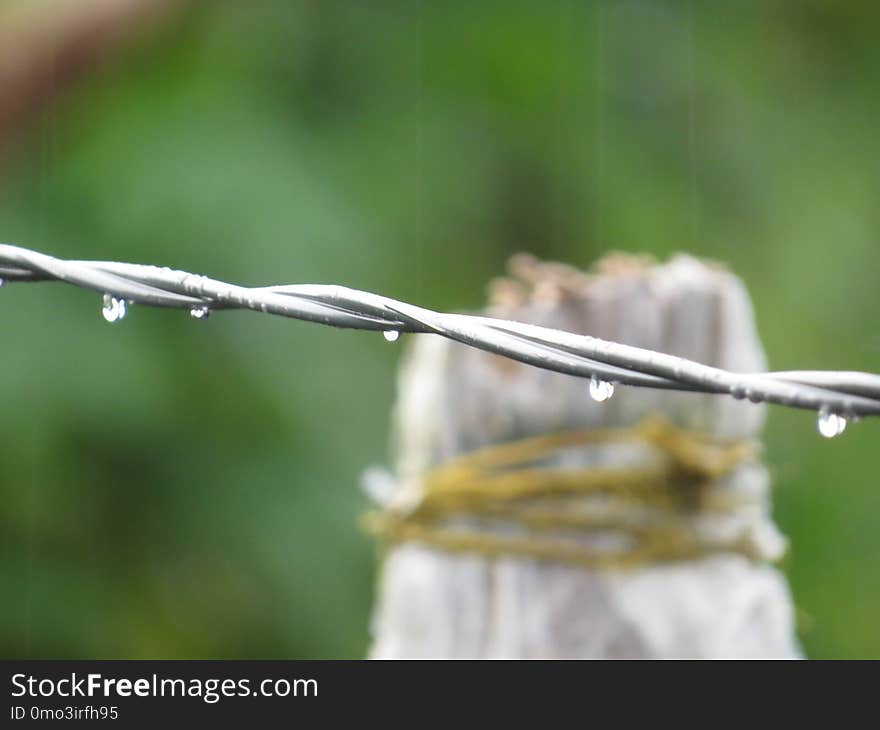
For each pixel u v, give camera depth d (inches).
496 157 458.9
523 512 233.9
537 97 465.7
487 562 236.2
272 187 413.7
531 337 144.3
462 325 146.9
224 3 451.8
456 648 236.5
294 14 456.8
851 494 441.7
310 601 398.9
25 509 391.5
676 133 484.4
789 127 495.8
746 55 501.4
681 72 489.7
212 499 398.9
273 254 404.8
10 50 418.6
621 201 461.1
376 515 254.1
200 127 422.0
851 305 472.4
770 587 239.9
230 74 441.4
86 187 416.8
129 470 396.8
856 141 498.3
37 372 385.7
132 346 394.0
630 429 231.1
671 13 495.8
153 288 162.9
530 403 233.0
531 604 233.5
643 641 230.2
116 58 435.5
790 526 435.8
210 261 403.2
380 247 424.8
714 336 232.7
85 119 431.2
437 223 443.5
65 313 391.9
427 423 240.8
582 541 231.9
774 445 435.5
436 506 237.9
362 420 405.1
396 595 244.7
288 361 403.2
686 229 470.0
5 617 394.9
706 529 232.2
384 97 455.5
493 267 449.4
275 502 399.9
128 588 402.6
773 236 478.6
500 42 464.8
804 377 134.2
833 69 508.1
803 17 510.3
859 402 132.5
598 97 470.0
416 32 463.5
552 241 458.0
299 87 449.4
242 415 402.6
